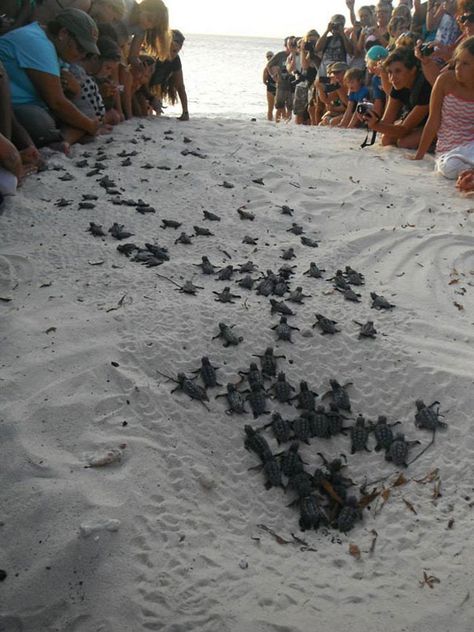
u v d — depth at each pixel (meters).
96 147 2.31
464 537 0.88
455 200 2.01
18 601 0.75
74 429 0.98
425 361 1.21
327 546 0.87
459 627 0.74
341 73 3.31
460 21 2.35
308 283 1.45
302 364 1.21
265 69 4.25
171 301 1.31
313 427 1.05
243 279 1.42
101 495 0.87
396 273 1.54
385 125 2.62
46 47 2.03
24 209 1.68
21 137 1.93
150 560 0.81
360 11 3.77
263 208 1.85
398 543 0.87
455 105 2.21
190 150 2.35
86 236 1.57
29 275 1.38
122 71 2.76
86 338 1.17
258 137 2.71
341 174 2.23
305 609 0.76
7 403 1.00
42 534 0.82
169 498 0.91
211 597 0.77
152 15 2.66
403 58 2.52
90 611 0.75
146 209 1.75
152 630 0.73
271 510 0.93
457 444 1.05
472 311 1.40
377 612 0.76
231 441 1.03
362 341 1.26
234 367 1.18
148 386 1.09
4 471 0.90
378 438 1.05
